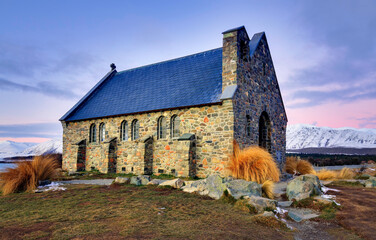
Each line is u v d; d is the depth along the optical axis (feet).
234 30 56.24
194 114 58.85
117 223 23.09
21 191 40.34
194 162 57.31
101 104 82.17
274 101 73.05
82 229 21.22
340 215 29.37
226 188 34.27
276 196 39.06
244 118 57.00
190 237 20.34
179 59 79.10
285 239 22.58
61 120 84.33
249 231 23.20
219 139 54.19
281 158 73.46
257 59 65.36
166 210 28.14
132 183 45.11
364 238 23.62
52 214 26.20
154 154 65.10
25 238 19.13
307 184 36.29
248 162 44.11
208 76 64.23
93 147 78.18
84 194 36.58
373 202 33.76
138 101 72.38
